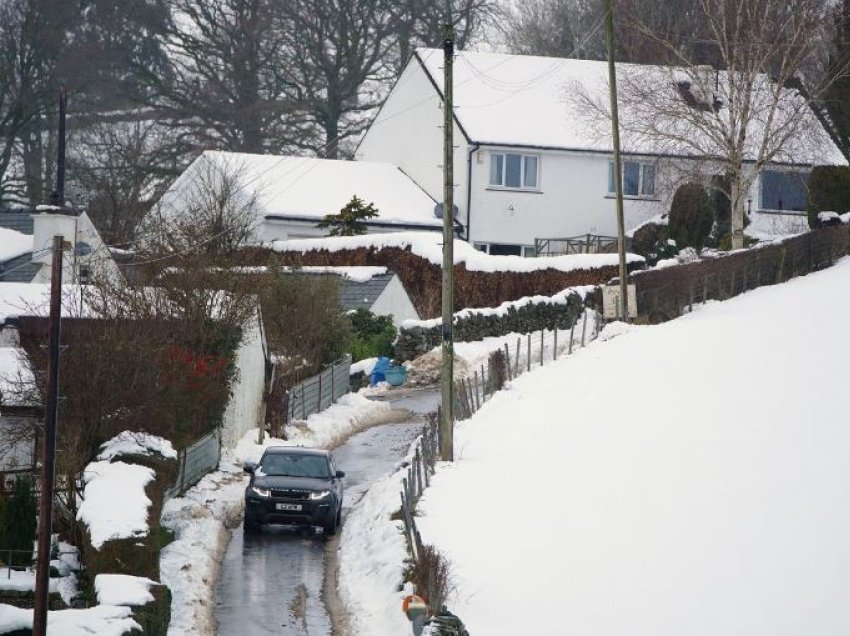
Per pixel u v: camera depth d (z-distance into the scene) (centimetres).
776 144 11194
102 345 5131
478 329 9450
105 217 11575
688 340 7956
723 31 10688
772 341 7500
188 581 4250
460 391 6956
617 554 4450
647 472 5362
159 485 4822
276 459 5459
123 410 5175
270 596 4250
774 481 5034
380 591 4222
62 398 4275
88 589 3884
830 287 9156
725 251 10625
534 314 9625
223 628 3875
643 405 6519
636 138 11006
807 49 11100
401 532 4738
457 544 4619
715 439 5703
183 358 5622
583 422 6394
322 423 7562
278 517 5141
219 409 6059
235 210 10269
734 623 3834
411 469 5041
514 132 12056
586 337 9038
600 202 12188
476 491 5359
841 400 6012
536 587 4156
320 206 11938
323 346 8438
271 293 8175
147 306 5853
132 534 4050
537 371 7981
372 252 10681
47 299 6309
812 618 3847
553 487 5316
